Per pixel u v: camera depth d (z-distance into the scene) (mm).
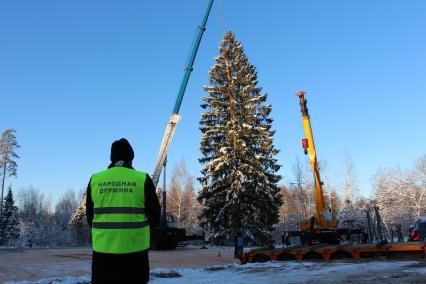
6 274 16078
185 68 28562
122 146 4023
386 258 16828
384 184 58812
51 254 25219
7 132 59406
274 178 37562
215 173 35969
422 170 56438
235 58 39438
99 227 3693
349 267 13453
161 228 30172
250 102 37844
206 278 12555
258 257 19359
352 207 53062
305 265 15578
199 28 29359
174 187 63500
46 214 103000
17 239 61500
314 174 29594
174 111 27859
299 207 62156
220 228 36031
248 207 35344
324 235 28547
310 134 29734
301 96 30297
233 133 36188
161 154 27344
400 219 54781
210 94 38594
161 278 13133
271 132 39031
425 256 16062
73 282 13125
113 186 3766
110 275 3596
